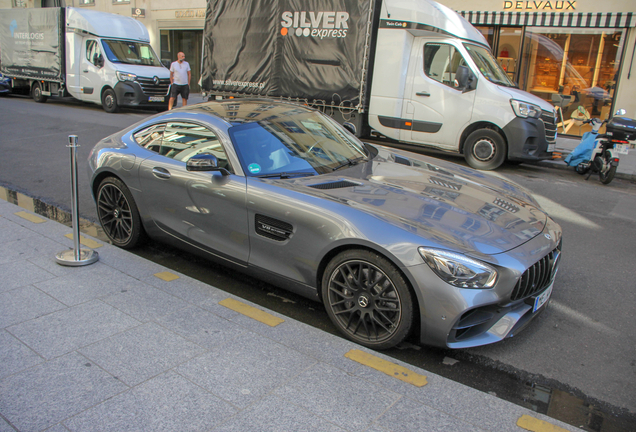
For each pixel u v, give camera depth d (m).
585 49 12.59
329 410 2.24
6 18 17.94
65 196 6.33
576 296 3.84
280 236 3.21
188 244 3.88
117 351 2.66
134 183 4.10
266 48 10.13
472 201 3.36
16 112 14.52
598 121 8.23
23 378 2.40
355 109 9.33
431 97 8.84
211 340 2.80
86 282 3.52
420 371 2.60
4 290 3.35
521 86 13.59
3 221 4.82
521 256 2.82
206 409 2.21
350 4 8.97
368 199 3.15
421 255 2.66
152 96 15.51
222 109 4.11
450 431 2.14
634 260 4.61
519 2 12.73
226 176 3.48
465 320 2.72
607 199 6.94
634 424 2.42
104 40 15.38
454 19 8.70
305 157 3.75
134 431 2.06
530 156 8.41
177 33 22.09
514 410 2.31
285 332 2.93
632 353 3.07
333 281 3.02
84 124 12.34
